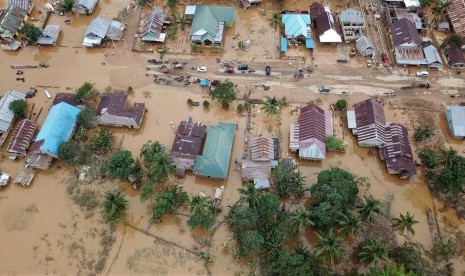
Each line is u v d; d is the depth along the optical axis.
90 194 65.44
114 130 72.56
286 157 69.19
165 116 74.38
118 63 81.44
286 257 54.06
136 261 59.66
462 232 62.09
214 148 66.06
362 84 78.25
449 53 80.25
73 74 79.81
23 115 73.31
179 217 63.28
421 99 76.25
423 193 65.88
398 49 80.69
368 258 55.06
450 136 72.06
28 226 62.50
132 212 63.94
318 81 78.62
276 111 71.38
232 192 65.75
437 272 58.19
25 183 65.75
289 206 63.97
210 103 75.88
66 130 68.94
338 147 68.44
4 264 59.19
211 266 59.34
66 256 59.88
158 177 61.84
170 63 81.19
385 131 69.50
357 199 62.06
